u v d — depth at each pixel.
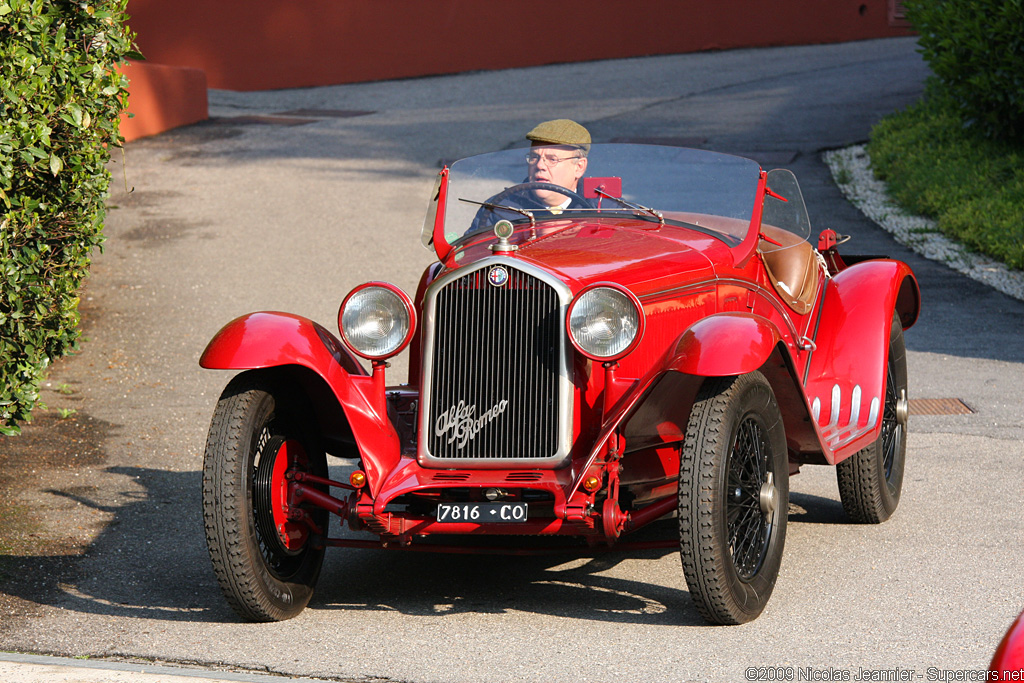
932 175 53.94
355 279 43.41
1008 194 50.00
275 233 50.56
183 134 74.81
